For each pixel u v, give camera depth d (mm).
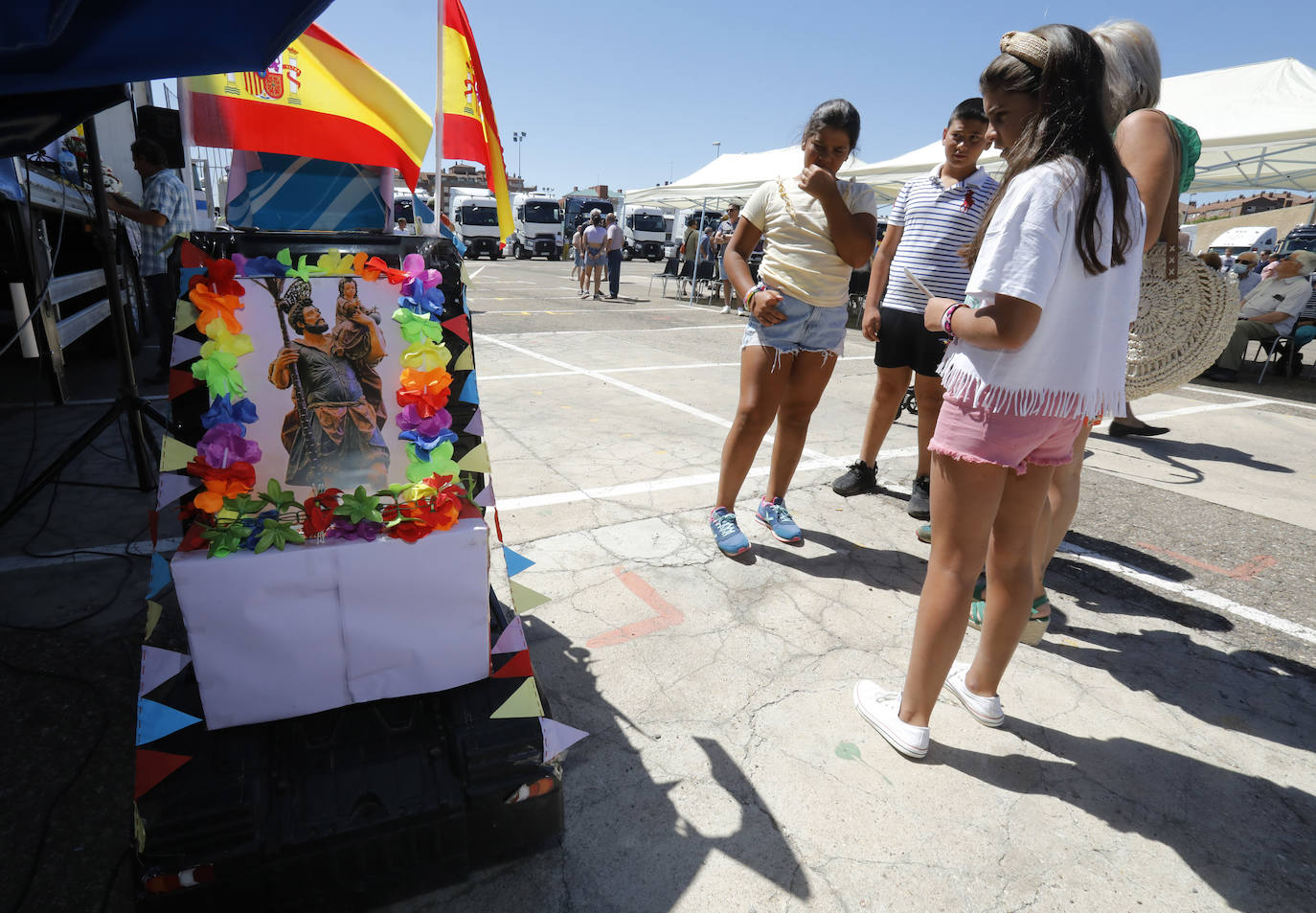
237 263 1543
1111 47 2133
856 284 12352
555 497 3619
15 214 4199
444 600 1525
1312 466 4879
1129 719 2189
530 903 1517
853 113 2613
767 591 2830
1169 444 5332
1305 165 9172
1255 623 2771
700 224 14461
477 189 25359
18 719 1975
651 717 2096
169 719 1458
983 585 2736
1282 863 1694
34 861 1566
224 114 2350
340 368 1564
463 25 2127
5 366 6078
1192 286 2607
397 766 1484
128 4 1296
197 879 1330
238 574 1378
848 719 2123
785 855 1661
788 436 3201
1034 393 1653
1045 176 1517
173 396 1484
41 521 3172
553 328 9609
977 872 1641
